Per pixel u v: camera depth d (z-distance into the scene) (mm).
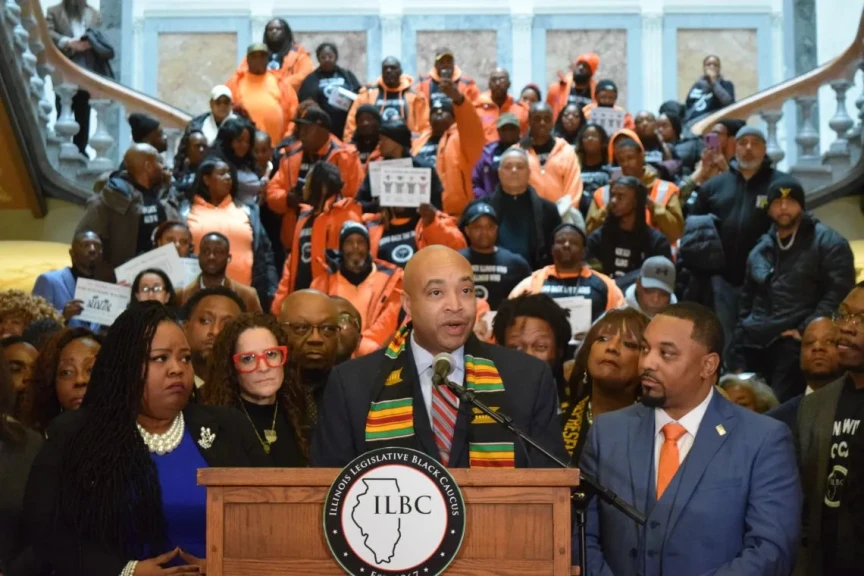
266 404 4551
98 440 3670
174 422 3826
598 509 3975
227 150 9453
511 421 3348
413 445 3559
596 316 7434
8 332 6035
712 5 16766
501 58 16750
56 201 11523
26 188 11258
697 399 3939
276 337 4543
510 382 3646
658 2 16766
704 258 8703
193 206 8867
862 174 11117
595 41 16750
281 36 12531
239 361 4441
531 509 3068
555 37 16781
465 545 3061
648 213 9312
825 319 5543
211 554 3076
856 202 11359
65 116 11609
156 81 16594
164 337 3771
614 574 3869
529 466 3559
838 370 5449
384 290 7832
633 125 11711
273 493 3086
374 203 9039
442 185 9141
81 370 4617
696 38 16781
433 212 8445
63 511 3633
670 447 3926
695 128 12656
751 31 16766
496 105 11828
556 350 5457
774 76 16719
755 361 7965
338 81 12227
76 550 3639
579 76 12688
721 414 3930
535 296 5488
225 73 16656
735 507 3791
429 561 3000
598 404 4938
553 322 5430
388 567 2996
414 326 3645
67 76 11680
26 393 4801
